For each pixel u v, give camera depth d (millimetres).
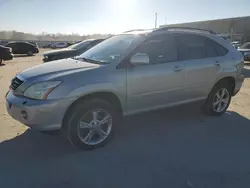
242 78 5680
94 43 12219
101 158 3658
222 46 5367
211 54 5156
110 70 3863
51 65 4137
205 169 3410
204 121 5234
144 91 4199
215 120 5309
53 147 3957
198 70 4836
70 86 3518
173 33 4664
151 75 4211
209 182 3127
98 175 3246
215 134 4582
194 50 4906
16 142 4105
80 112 3645
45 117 3434
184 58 4723
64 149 3898
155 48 4391
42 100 3424
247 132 4691
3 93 7406
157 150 3926
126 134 4512
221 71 5203
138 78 4078
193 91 4906
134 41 4223
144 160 3623
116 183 3088
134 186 3035
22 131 4531
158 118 5359
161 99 4480
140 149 3949
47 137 4297
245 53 17344
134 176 3236
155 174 3283
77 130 3674
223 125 5027
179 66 4562
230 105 6477
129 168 3414
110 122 3986
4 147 3932
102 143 3965
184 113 5688
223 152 3893
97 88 3688
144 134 4527
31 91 3500
